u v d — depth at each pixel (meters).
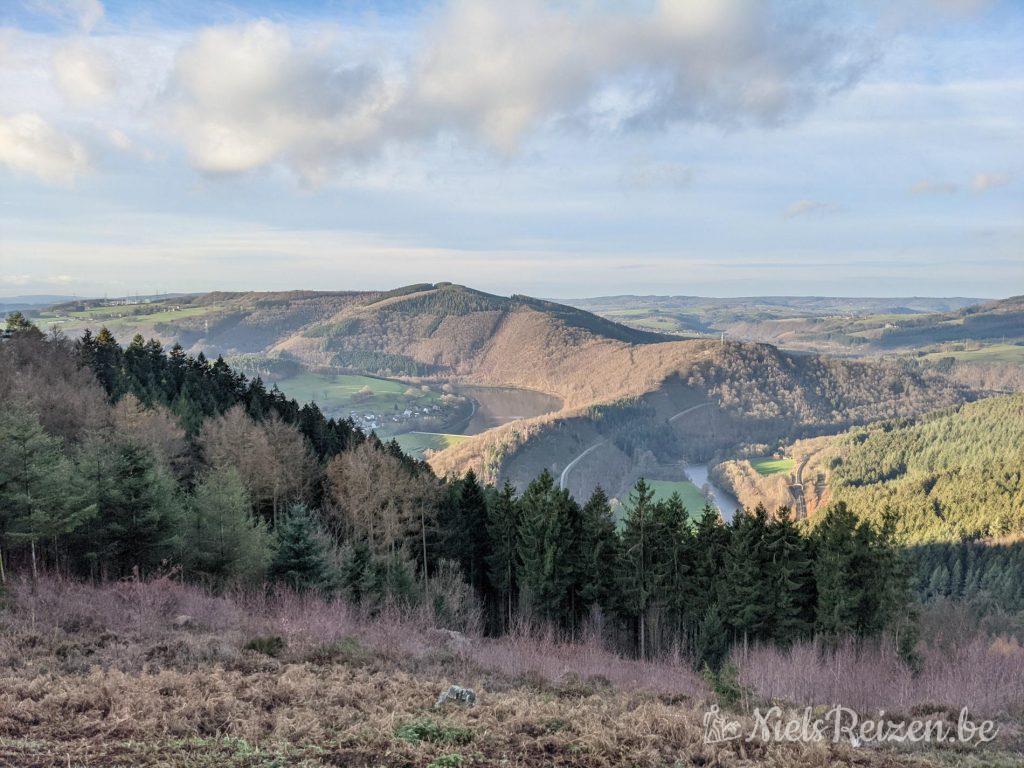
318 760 11.71
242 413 66.19
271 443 61.41
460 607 45.91
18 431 30.77
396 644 23.45
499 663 23.27
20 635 18.92
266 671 18.14
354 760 11.91
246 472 55.75
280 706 14.70
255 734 12.73
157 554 36.00
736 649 46.16
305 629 23.77
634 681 23.94
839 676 25.86
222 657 18.59
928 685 26.17
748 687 21.97
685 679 27.27
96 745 11.70
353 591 38.34
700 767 13.16
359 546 42.12
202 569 38.25
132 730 12.55
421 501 58.66
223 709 14.12
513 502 59.22
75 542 35.62
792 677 25.25
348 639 22.02
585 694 20.20
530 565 52.69
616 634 54.19
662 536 53.75
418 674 19.84
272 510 60.12
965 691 24.39
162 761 11.16
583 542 55.09
